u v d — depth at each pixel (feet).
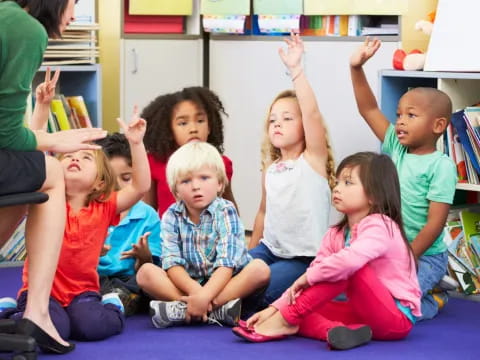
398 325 8.58
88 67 13.08
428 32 12.25
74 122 13.05
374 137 13.70
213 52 14.85
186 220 9.41
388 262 8.67
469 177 11.19
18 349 7.40
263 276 9.25
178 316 9.05
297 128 10.26
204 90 11.51
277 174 10.34
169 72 14.79
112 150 10.48
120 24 14.37
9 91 7.39
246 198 14.80
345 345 8.28
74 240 8.80
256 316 8.63
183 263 9.35
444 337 8.91
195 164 9.23
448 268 11.19
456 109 11.46
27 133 7.73
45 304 7.91
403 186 10.17
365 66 13.71
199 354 8.09
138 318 9.62
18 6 7.59
